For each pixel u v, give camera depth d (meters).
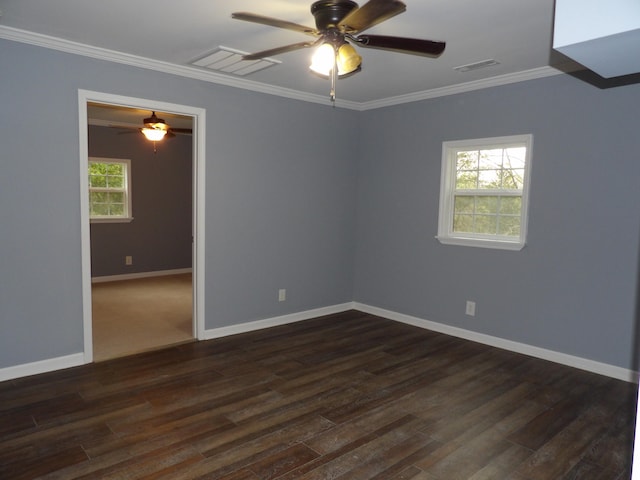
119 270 7.18
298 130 4.75
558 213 3.76
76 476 2.19
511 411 2.96
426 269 4.73
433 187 4.62
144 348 3.99
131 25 2.94
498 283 4.17
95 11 2.72
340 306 5.39
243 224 4.41
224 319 4.38
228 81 4.14
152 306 5.47
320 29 2.35
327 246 5.17
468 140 4.32
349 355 3.94
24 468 2.25
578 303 3.69
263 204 4.55
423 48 2.46
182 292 6.28
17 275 3.22
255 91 4.37
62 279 3.41
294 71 3.91
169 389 3.18
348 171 5.27
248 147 4.38
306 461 2.36
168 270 7.67
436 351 4.07
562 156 3.71
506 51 3.31
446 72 3.87
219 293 4.32
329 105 4.99
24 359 3.30
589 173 3.57
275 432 2.64
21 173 3.18
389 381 3.40
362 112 5.26
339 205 5.23
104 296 5.97
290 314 4.91
